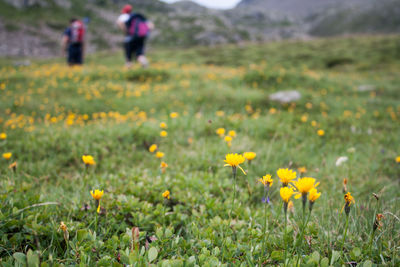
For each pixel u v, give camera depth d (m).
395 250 1.49
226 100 7.85
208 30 101.44
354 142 4.94
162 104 7.70
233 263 1.44
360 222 1.88
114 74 11.21
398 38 46.06
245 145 3.94
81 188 2.41
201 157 3.53
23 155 3.51
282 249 1.58
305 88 10.40
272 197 2.68
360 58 29.83
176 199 2.39
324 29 158.38
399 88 12.57
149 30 11.59
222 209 2.16
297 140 4.84
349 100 9.31
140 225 1.89
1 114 6.22
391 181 3.21
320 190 2.79
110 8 95.75
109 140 4.23
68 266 1.36
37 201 2.05
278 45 47.81
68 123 4.67
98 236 1.65
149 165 3.38
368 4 162.88
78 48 13.27
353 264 1.43
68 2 82.88
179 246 1.62
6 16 56.75
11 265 1.33
